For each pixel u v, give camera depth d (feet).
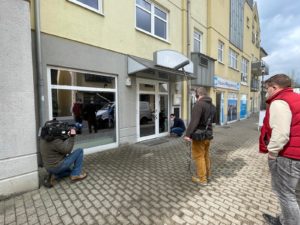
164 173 15.02
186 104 34.73
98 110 21.16
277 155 7.61
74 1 18.02
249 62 71.20
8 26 10.49
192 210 10.16
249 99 73.51
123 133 23.57
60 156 12.42
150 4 27.12
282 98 7.47
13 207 10.25
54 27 16.80
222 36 46.96
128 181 13.52
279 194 7.84
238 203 10.84
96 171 15.29
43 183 12.87
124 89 23.32
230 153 21.35
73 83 18.75
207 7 41.16
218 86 45.47
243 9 61.52
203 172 13.01
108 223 9.09
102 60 20.65
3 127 10.68
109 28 21.17
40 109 15.99
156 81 28.35
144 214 9.78
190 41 34.88
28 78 11.30
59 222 9.13
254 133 35.58
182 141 26.58
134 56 23.99
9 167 10.99
